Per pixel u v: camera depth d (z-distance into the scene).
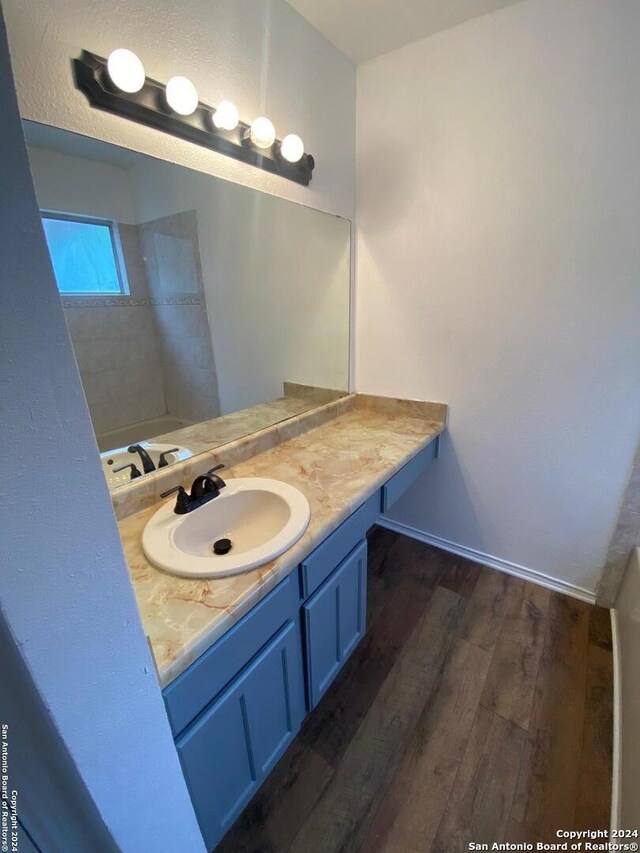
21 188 0.33
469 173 1.45
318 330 1.74
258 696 0.90
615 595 1.61
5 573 0.37
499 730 1.19
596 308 1.36
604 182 1.24
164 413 1.22
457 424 1.79
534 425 1.61
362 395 2.01
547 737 1.16
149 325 1.16
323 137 1.49
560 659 1.41
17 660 0.40
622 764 1.04
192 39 1.02
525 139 1.32
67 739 0.45
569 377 1.48
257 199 1.33
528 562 1.80
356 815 1.00
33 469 0.37
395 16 1.30
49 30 0.78
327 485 1.23
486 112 1.36
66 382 0.39
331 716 1.24
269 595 0.87
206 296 1.29
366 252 1.79
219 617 0.73
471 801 1.02
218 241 1.27
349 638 1.32
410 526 2.15
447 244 1.57
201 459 1.27
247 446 1.43
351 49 1.47
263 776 1.00
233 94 1.14
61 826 0.52
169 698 0.67
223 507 1.14
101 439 1.08
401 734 1.19
